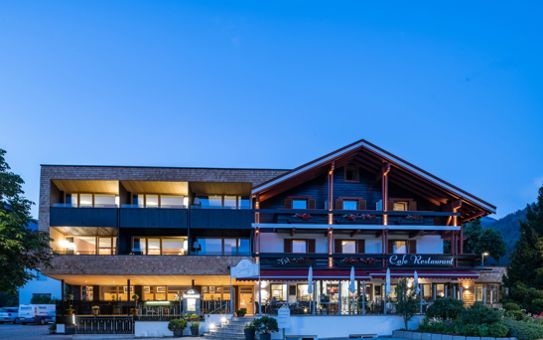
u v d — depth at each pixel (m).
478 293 38.09
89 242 38.72
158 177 35.66
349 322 30.31
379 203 36.50
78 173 35.41
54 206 35.06
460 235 37.72
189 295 33.34
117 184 36.94
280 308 29.78
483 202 35.97
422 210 37.91
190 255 34.84
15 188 28.53
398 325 30.75
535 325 24.86
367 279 32.91
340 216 35.62
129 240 38.03
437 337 26.12
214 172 36.06
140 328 32.12
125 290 39.94
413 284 32.31
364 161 36.69
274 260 34.41
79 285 39.78
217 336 30.31
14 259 27.84
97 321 32.97
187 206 36.38
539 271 33.03
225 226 35.62
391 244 38.00
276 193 36.25
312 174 36.06
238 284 38.25
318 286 35.62
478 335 24.56
